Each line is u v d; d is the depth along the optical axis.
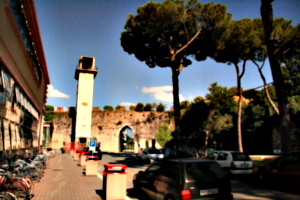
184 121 31.19
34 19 11.73
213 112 30.59
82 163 17.17
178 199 5.23
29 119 16.23
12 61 9.11
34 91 16.61
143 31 21.50
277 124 31.59
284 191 8.75
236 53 22.20
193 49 23.05
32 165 9.97
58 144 53.38
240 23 20.91
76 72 46.12
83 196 7.57
